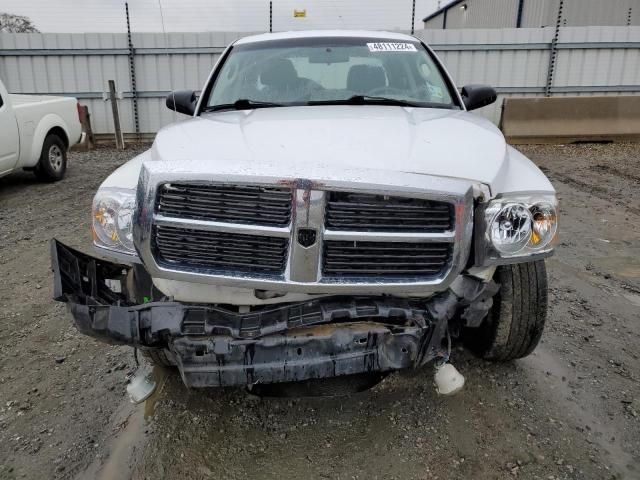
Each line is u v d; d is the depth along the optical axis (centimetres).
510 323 271
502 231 215
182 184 198
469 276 225
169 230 204
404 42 388
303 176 192
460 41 1322
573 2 1900
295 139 230
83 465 236
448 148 228
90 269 241
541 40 1316
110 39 1301
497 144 246
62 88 1327
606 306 385
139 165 245
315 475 227
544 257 225
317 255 196
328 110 299
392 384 288
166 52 1312
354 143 225
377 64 360
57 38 1293
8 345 340
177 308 214
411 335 215
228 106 337
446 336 226
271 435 252
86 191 784
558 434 249
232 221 199
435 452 238
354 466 231
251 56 375
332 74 352
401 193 195
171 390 286
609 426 255
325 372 216
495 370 299
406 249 201
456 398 275
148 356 248
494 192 214
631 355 319
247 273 202
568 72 1338
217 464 234
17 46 1295
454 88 355
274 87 344
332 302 213
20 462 238
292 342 212
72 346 338
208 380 216
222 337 211
